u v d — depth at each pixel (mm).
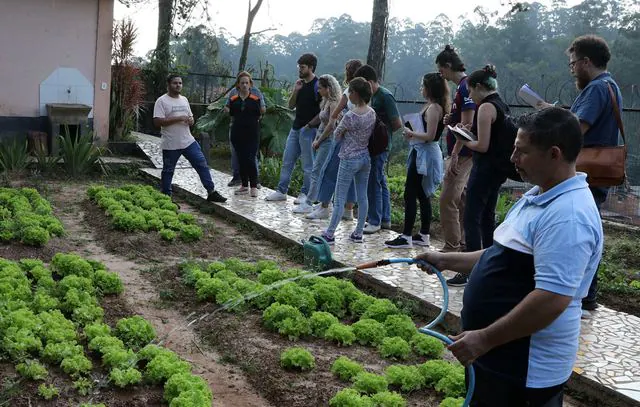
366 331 6625
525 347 3355
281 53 61688
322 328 6766
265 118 18094
